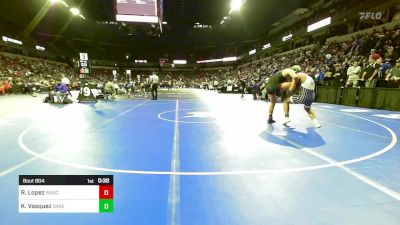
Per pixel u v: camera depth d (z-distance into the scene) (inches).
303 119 319.9
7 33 1424.7
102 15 1502.2
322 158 158.9
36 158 155.6
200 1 1270.9
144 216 91.6
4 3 1231.5
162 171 135.3
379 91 450.3
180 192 110.5
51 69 1683.1
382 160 155.3
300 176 129.3
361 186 117.3
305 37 1279.5
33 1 1235.9
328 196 107.4
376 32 742.5
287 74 259.8
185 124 284.4
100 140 206.1
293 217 91.2
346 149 180.2
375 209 96.9
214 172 134.4
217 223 87.3
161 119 322.7
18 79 1106.7
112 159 155.0
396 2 728.3
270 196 107.4
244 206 99.0
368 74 490.3
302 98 256.4
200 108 457.4
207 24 1760.6
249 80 1248.2
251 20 1576.0
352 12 851.4
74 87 1402.6
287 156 163.0
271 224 86.7
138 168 139.6
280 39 1450.5
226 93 1133.7
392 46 585.0
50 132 237.8
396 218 90.8
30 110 414.3
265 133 234.7
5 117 333.7
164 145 190.5
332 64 705.6
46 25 1676.9
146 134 230.4
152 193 109.3
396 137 221.0
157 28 781.3
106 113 381.7
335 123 293.0
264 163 149.2
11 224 86.7
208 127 265.7
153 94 690.8
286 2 1167.6
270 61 1545.3
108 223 87.4
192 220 89.0
